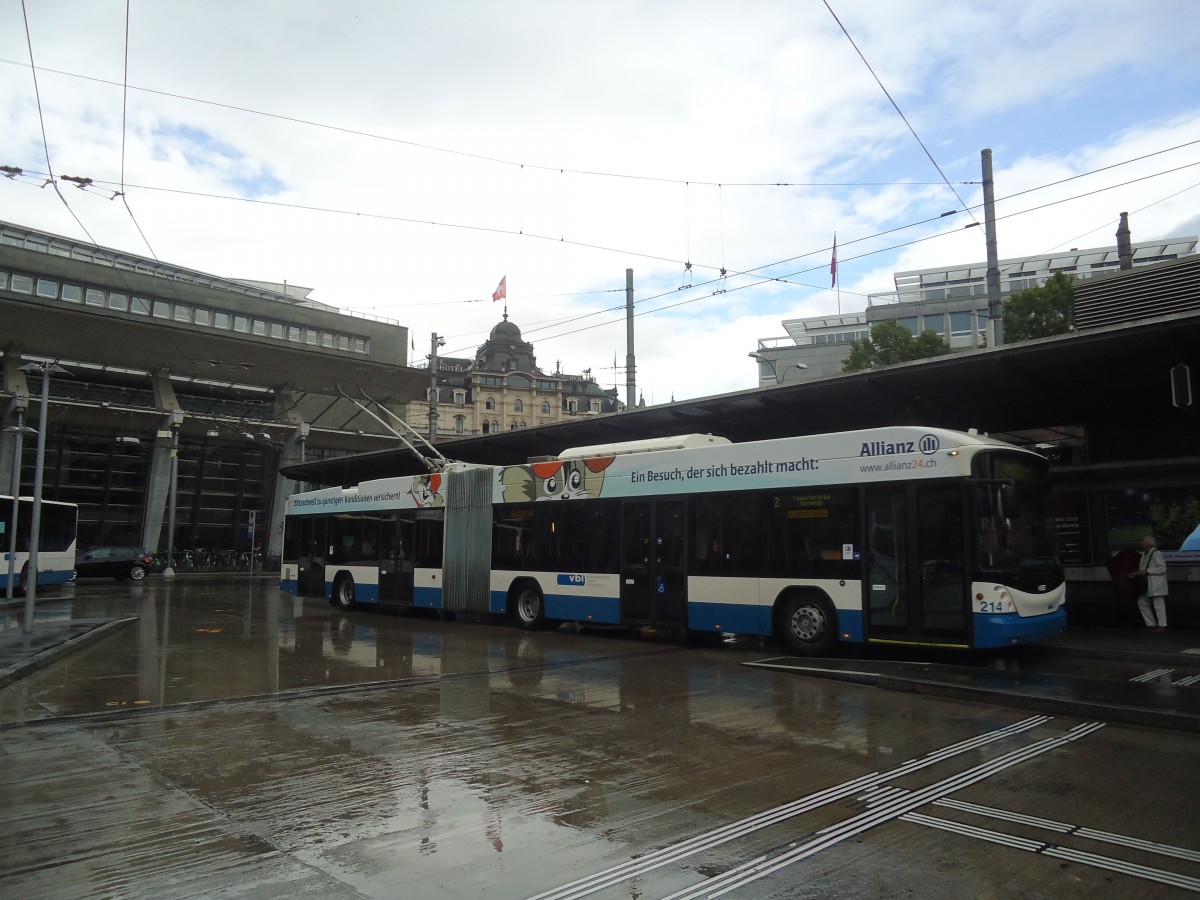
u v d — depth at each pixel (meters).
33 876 4.25
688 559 13.34
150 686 10.05
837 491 11.83
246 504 49.50
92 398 41.81
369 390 45.41
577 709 8.55
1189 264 15.34
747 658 12.17
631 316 22.92
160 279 47.31
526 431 21.08
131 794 5.69
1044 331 30.34
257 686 10.02
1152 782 5.82
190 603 23.92
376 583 19.59
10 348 37.25
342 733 7.52
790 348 68.81
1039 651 12.02
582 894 4.02
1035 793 5.57
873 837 4.76
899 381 14.45
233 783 5.95
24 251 42.62
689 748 6.89
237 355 40.56
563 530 15.38
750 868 4.32
